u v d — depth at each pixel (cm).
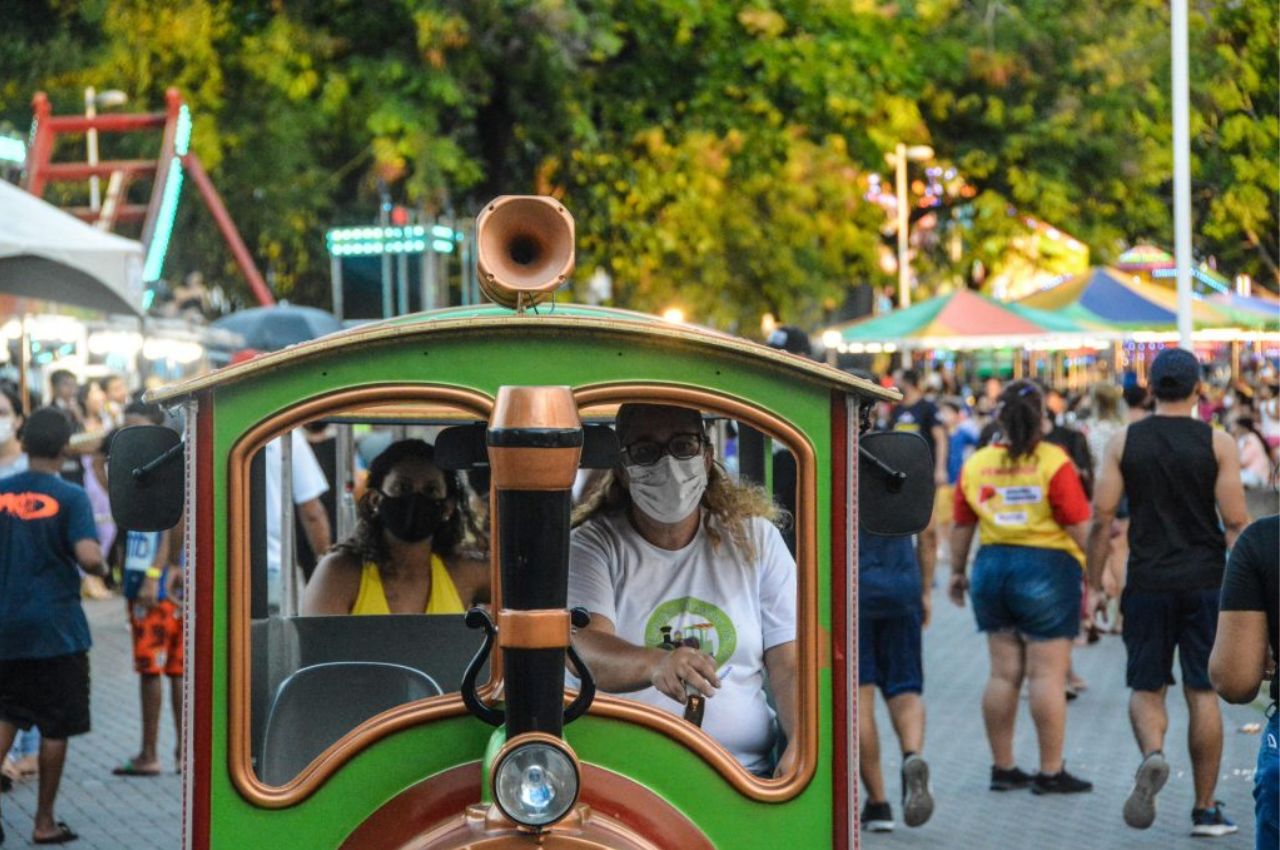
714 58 2883
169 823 1204
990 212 4131
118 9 2986
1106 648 2000
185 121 2800
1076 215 4025
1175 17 2334
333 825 514
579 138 2811
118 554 2506
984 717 1283
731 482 596
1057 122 3897
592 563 582
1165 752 1412
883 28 3041
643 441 566
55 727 1145
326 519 1047
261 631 601
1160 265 4709
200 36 2958
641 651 557
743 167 3114
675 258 4344
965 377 5297
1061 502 1223
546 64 2681
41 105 2841
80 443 2027
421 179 2639
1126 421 2008
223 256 4088
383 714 519
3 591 1140
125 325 2694
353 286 2559
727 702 579
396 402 512
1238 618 651
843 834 529
